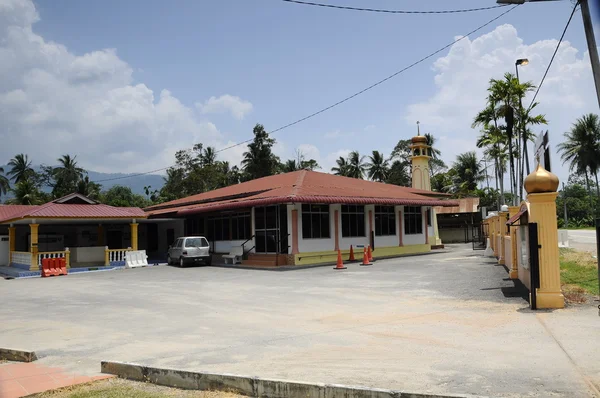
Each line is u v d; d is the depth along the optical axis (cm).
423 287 1452
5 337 969
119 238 3731
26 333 1003
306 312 1124
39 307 1378
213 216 3117
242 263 2678
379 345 766
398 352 714
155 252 3834
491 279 1529
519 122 3086
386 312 1078
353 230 2808
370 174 7925
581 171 6306
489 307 1073
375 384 554
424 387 535
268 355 730
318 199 2400
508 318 937
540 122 2978
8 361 786
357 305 1195
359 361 668
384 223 3038
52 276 2505
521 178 3172
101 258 3116
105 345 866
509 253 1673
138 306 1318
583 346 693
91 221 3039
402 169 7744
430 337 808
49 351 838
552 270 1023
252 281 1844
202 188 6097
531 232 1034
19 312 1297
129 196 8025
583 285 1291
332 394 518
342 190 2838
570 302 1059
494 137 3459
